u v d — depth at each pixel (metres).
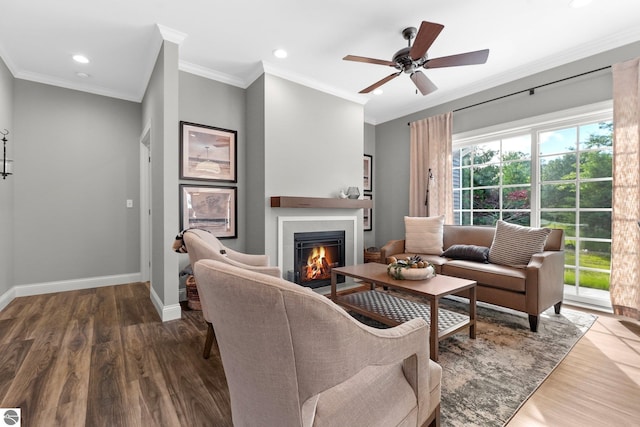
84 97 3.73
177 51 2.70
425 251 3.81
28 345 2.16
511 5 2.34
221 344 0.88
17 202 3.34
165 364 1.91
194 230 2.30
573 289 3.19
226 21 2.53
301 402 0.75
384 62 2.51
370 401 0.92
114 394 1.60
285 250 3.46
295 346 0.72
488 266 2.90
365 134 5.14
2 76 3.00
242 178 3.67
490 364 1.91
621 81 2.69
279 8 2.37
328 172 3.86
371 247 4.89
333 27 2.62
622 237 2.68
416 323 1.07
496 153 3.84
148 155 4.09
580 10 2.40
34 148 3.43
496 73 3.51
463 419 1.41
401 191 4.88
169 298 2.67
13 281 3.30
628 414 1.45
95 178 3.79
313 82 3.66
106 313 2.83
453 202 4.29
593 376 1.77
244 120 3.69
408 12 2.42
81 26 2.57
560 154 3.28
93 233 3.78
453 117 4.14
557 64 3.16
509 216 3.71
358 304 2.53
